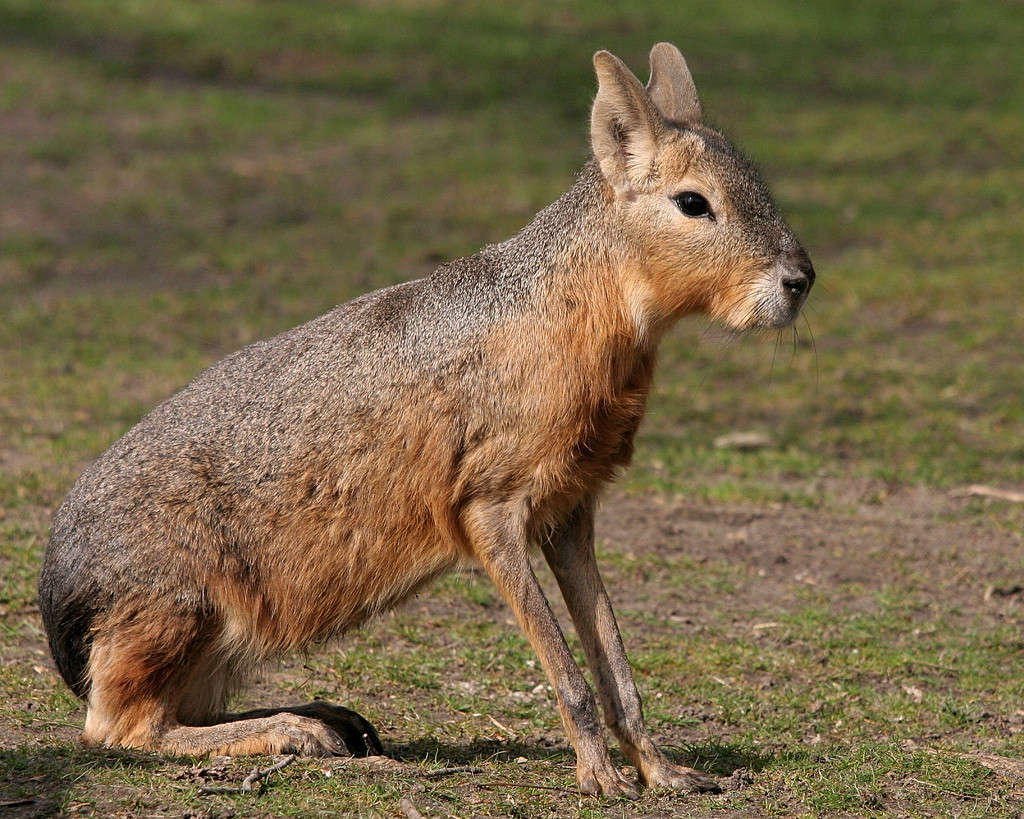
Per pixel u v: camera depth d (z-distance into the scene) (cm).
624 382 1008
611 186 1015
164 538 1002
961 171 3759
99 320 2580
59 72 4212
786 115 4209
